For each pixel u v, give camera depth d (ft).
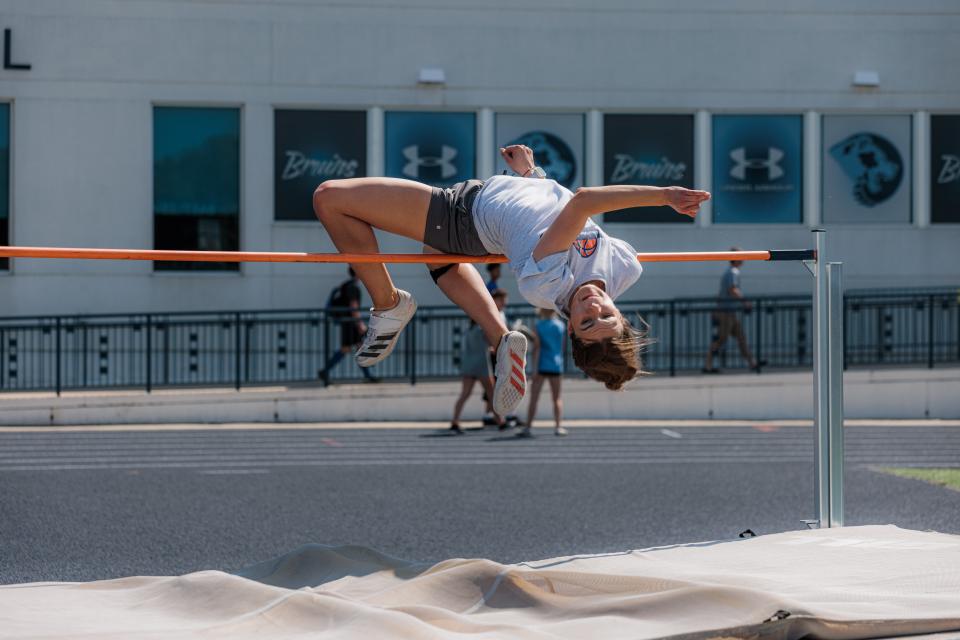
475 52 149.38
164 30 144.66
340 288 135.85
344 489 78.69
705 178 152.56
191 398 125.59
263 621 36.35
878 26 154.20
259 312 129.49
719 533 61.77
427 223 42.09
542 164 151.33
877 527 50.06
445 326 141.59
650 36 151.64
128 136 144.36
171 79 144.87
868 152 155.22
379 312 44.57
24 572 52.08
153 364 143.23
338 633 33.88
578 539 60.13
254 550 57.41
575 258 40.19
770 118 154.10
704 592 35.70
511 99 149.89
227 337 143.95
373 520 66.28
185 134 146.20
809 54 153.48
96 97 143.74
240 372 137.18
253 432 116.78
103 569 52.80
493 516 67.77
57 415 123.13
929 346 137.39
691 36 152.05
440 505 71.87
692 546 46.93
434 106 148.97
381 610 35.09
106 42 143.74
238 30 146.00
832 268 51.29
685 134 153.07
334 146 148.05
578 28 150.82
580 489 79.00
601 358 39.52
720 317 137.08
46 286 142.51
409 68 148.46
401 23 148.46
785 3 153.07
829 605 35.81
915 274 155.22
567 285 39.83
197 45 145.28
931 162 156.25
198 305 144.87
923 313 152.05
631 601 36.24
